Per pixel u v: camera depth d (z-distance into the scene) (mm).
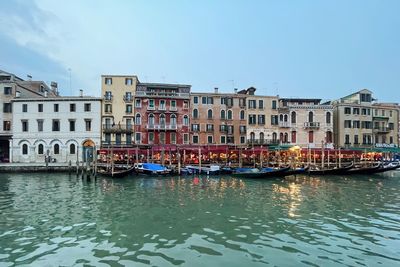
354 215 14812
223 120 46031
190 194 20891
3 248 10391
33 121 41219
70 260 9352
